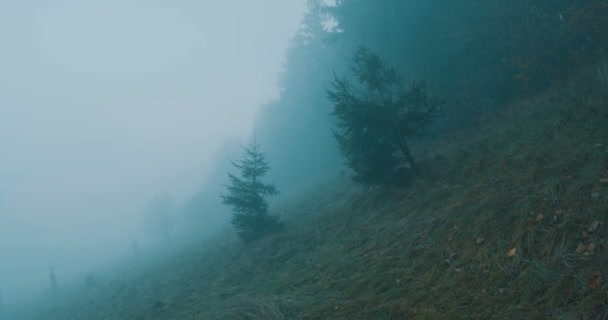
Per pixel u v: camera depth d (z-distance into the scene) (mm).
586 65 9383
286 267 8445
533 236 4254
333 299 5367
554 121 7094
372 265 5973
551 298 3363
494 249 4531
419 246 5625
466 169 7457
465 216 5582
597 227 3779
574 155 5324
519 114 9344
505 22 12438
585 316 3002
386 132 8969
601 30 9664
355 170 9406
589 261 3498
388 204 8703
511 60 11461
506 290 3787
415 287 4695
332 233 9367
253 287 7926
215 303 7871
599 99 6551
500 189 5723
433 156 9953
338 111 8727
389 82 9070
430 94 12750
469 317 3627
